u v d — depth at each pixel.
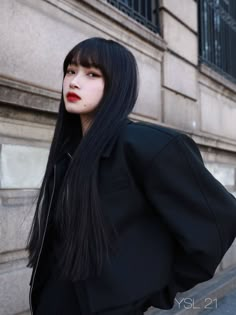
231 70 8.16
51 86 3.62
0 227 2.98
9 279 3.02
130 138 1.18
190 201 1.14
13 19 3.25
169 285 1.25
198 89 6.58
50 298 1.27
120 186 1.16
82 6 4.02
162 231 1.21
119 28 4.61
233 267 6.60
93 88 1.26
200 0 6.97
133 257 1.15
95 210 1.12
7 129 3.14
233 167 7.10
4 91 2.92
